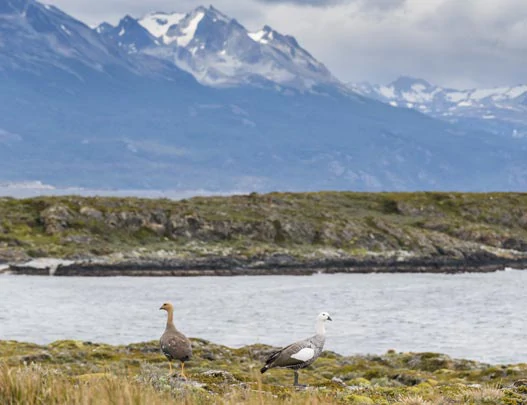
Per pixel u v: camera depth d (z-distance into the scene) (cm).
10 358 7119
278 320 15662
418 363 8012
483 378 6856
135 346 8356
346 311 17450
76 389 3312
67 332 13500
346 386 5878
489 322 15550
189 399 3503
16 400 3203
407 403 4362
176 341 5247
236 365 7500
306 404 3438
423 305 18875
